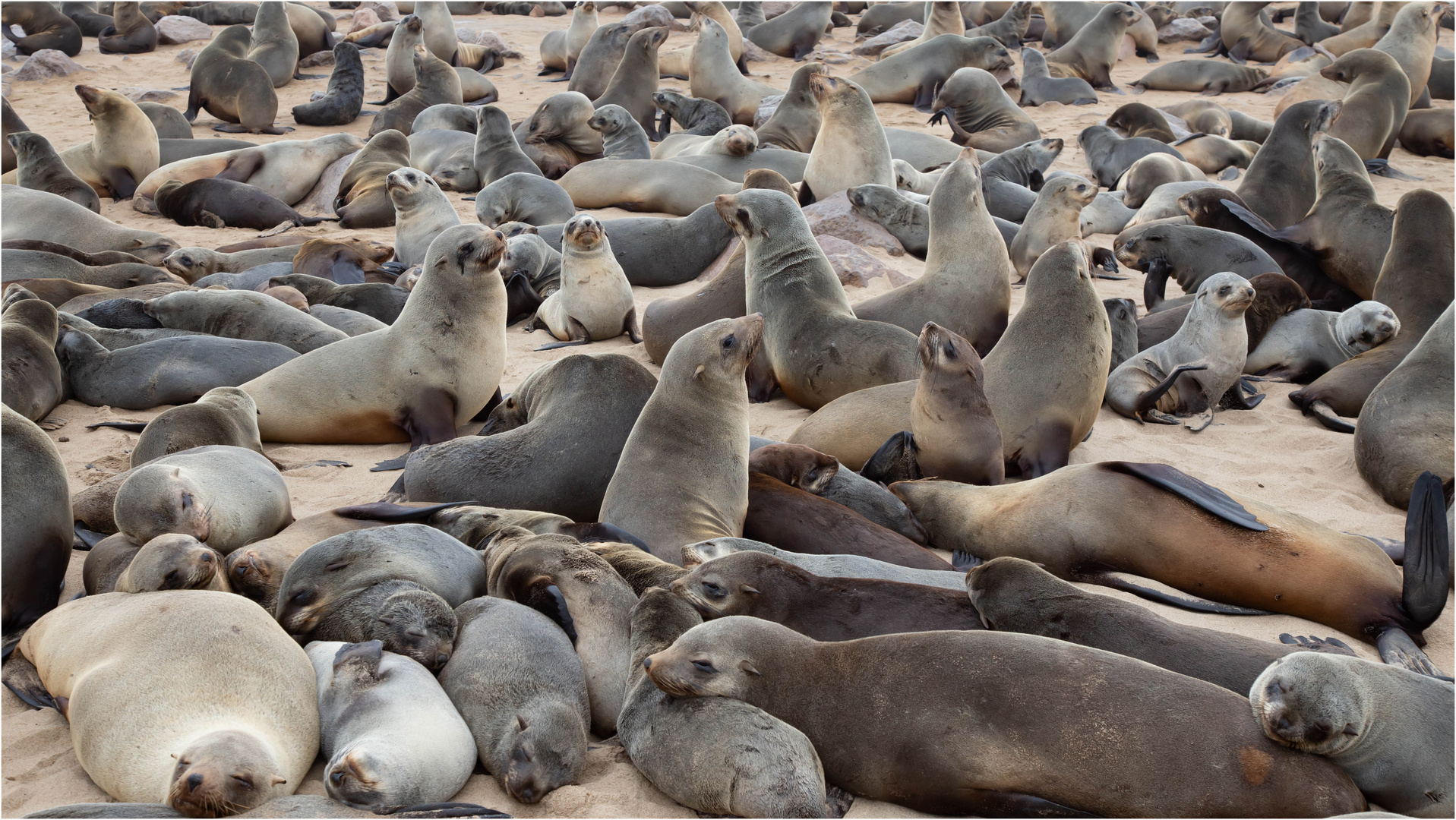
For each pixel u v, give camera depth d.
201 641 3.88
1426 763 3.44
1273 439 7.29
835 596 4.36
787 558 4.92
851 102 12.41
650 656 3.83
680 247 10.99
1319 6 27.36
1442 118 16.00
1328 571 4.79
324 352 7.35
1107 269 11.20
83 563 5.45
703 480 5.50
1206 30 26.33
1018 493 5.52
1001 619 4.20
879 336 7.57
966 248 8.50
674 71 23.23
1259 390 8.29
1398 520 6.02
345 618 4.34
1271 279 8.66
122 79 22.00
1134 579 5.18
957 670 3.58
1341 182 10.23
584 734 3.89
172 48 25.50
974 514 5.61
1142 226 10.62
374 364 7.25
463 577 4.80
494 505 5.96
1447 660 4.64
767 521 5.66
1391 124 14.98
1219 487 6.48
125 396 7.65
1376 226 9.78
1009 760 3.41
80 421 7.46
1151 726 3.33
